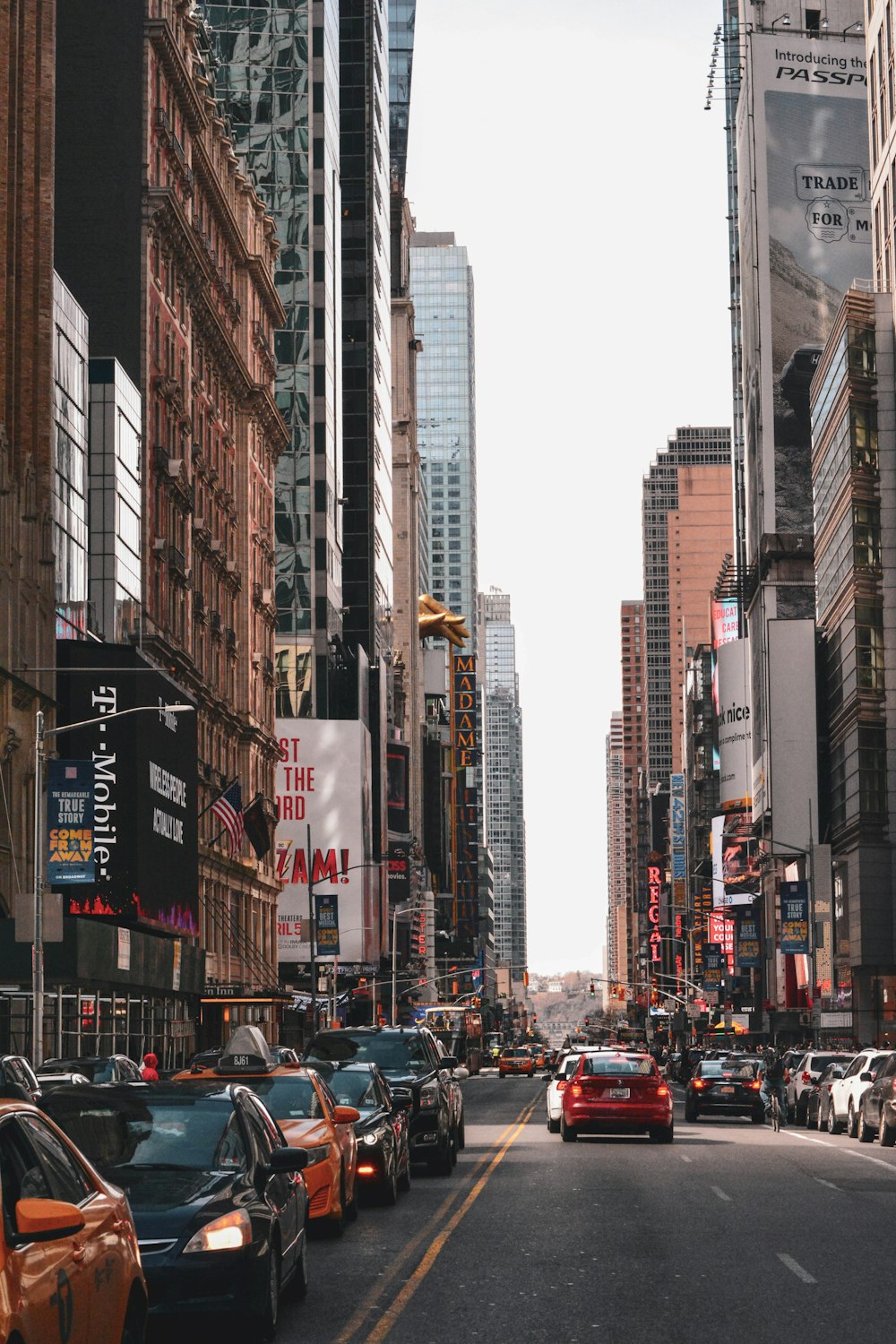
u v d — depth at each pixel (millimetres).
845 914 109812
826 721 121375
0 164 55125
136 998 61875
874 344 109500
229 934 87875
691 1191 25984
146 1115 14141
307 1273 17375
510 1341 13609
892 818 105750
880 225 112000
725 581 188375
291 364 131000
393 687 176250
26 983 45812
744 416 163125
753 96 151500
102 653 58594
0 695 50844
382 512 171250
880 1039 102812
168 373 76812
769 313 149625
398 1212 23234
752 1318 14680
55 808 43531
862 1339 13727
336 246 141000
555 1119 43031
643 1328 14203
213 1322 12969
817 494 124125
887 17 108375
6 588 51812
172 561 75062
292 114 134250
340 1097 24781
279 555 128000
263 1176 13906
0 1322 7848
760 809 142375
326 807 120000
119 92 72938
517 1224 21672
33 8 57906
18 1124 9094
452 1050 110875
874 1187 26531
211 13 134375
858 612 107125
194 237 78688
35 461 56500
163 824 61656
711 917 167000
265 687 101062
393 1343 13508
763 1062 51594
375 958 131500
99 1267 9438
